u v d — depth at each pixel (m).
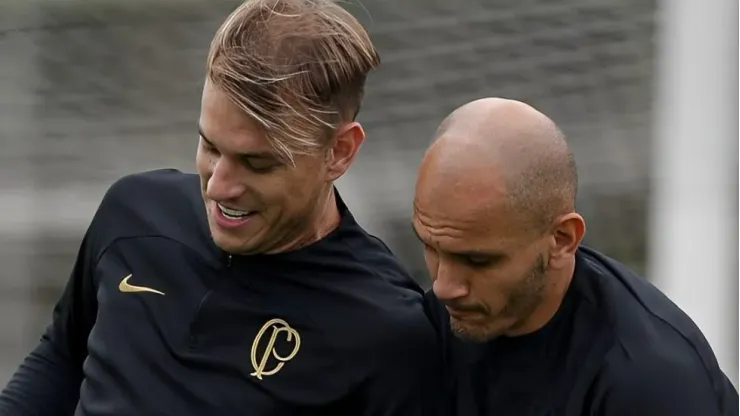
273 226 5.69
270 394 5.88
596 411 5.20
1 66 13.87
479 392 5.61
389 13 13.65
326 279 6.02
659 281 11.22
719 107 10.95
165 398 5.93
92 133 13.63
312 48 5.42
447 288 5.17
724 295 10.91
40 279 13.59
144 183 6.53
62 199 13.58
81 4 14.11
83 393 6.19
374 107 13.12
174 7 14.09
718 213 10.95
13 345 13.48
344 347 5.90
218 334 5.99
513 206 4.96
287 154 5.41
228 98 5.33
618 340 5.22
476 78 13.21
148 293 6.18
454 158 5.01
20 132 13.69
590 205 12.42
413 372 5.90
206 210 6.09
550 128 5.17
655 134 12.22
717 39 10.92
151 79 13.87
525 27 13.37
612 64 12.90
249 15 5.45
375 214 12.41
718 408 5.11
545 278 5.23
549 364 5.40
